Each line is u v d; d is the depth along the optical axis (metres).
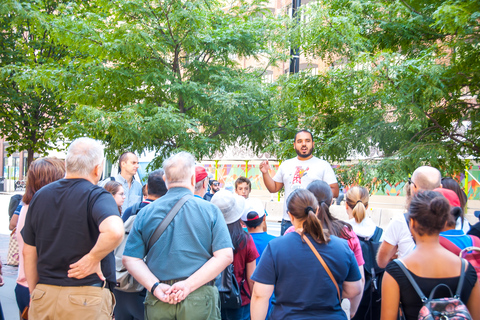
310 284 2.41
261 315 2.46
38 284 2.56
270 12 8.70
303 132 4.90
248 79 8.26
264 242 3.83
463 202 3.48
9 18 8.04
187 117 7.39
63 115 9.50
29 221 2.64
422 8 6.77
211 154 8.52
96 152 2.75
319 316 2.38
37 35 8.49
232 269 3.28
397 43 7.20
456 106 6.41
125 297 3.67
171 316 2.56
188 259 2.60
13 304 5.44
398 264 2.21
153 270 2.61
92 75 7.41
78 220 2.53
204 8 7.89
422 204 2.20
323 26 6.66
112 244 2.43
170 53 8.13
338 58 7.10
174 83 7.60
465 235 2.89
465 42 5.47
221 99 7.44
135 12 7.14
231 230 3.37
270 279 2.48
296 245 2.50
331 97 7.25
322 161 4.91
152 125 6.94
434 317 1.98
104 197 2.58
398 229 3.13
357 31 6.59
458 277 2.12
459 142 6.36
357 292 2.59
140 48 6.98
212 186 7.71
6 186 43.28
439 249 2.20
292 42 7.43
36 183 3.25
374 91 6.08
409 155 5.84
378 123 6.38
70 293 2.48
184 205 2.72
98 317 2.54
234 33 8.15
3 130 9.10
